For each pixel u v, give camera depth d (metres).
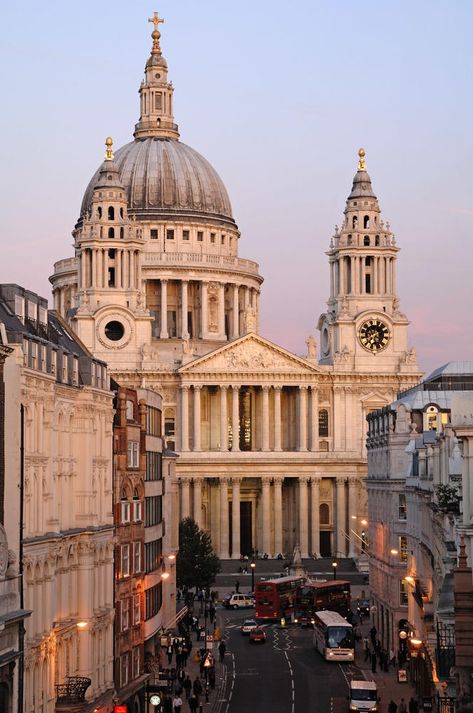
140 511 111.81
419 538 123.69
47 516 80.81
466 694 64.50
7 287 87.12
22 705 71.06
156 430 124.62
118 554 101.75
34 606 77.00
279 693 120.19
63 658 85.06
